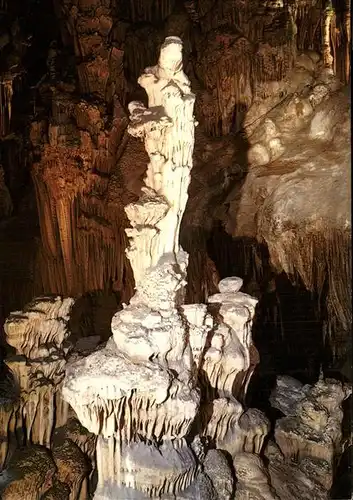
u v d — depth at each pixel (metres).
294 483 3.39
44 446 3.46
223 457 3.27
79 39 6.21
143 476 2.89
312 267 5.25
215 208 5.75
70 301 3.69
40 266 5.67
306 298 5.37
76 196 5.53
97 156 5.72
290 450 3.65
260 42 6.48
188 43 6.69
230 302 3.53
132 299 3.19
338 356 5.13
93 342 4.28
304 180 5.28
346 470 3.82
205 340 3.19
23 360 3.37
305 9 6.59
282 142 5.82
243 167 5.86
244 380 3.69
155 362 2.98
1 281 5.64
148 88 3.28
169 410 2.92
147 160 5.61
